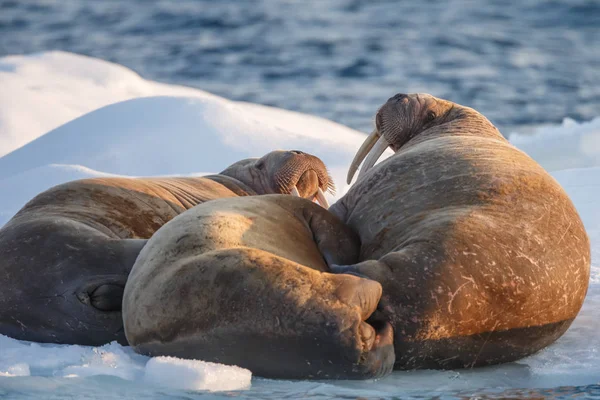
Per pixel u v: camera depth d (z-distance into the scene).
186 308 11.69
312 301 11.30
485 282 12.27
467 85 64.62
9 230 14.69
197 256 12.02
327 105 58.66
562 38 82.75
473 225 12.73
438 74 68.06
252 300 11.38
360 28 85.94
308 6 98.44
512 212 13.14
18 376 11.86
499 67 70.88
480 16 92.56
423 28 86.25
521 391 11.60
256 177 19.31
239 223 12.97
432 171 14.49
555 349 13.72
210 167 25.52
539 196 13.52
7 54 76.00
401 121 17.72
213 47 77.81
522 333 12.80
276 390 11.34
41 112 32.72
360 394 11.27
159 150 26.23
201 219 12.80
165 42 80.50
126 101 29.30
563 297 13.00
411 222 13.67
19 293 14.02
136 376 11.91
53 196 15.92
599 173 24.42
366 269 12.23
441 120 17.69
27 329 14.13
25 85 36.12
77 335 13.98
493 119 55.12
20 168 26.61
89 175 22.97
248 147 26.39
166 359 11.71
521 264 12.52
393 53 75.25
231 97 61.12
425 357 12.38
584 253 13.48
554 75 68.38
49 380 11.74
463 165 14.32
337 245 14.01
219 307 11.49
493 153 14.73
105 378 11.82
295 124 33.94
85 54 76.00
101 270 13.98
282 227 13.56
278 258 11.74
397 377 12.17
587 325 14.73
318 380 11.71
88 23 89.81
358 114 56.22
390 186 14.80
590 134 33.47
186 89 41.62
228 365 11.70
